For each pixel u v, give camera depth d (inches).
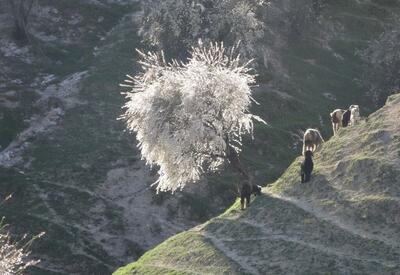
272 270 1382.9
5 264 1321.4
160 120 1851.6
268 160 3093.0
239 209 1749.5
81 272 2313.0
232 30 3472.0
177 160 1838.1
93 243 2439.7
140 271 1606.8
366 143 1665.8
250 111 3491.6
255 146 3169.3
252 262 1443.2
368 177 1542.8
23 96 3400.6
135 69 3713.1
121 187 2753.4
